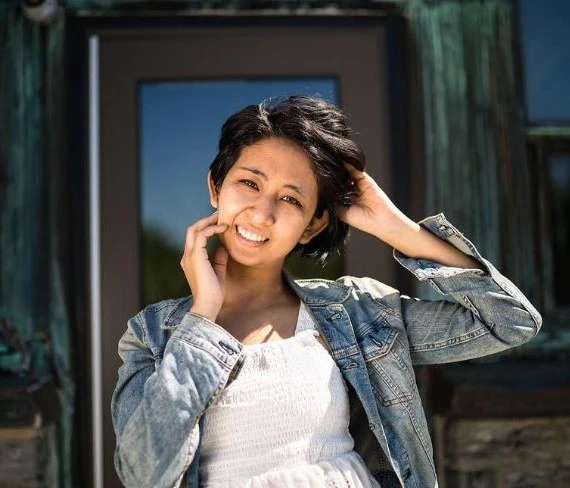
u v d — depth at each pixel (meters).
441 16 2.75
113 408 1.47
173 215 2.73
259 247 1.47
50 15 2.66
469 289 1.54
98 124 2.71
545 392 2.48
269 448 1.38
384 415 1.55
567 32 2.81
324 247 1.68
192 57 2.72
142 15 2.69
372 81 2.73
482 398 2.49
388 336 1.58
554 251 2.75
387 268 2.69
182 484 1.39
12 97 2.68
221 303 1.44
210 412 1.39
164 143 2.73
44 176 2.68
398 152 2.72
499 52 2.75
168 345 1.39
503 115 2.74
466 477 2.59
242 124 1.50
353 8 2.72
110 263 2.68
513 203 2.72
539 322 1.57
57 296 2.65
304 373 1.43
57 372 2.64
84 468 2.62
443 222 1.59
